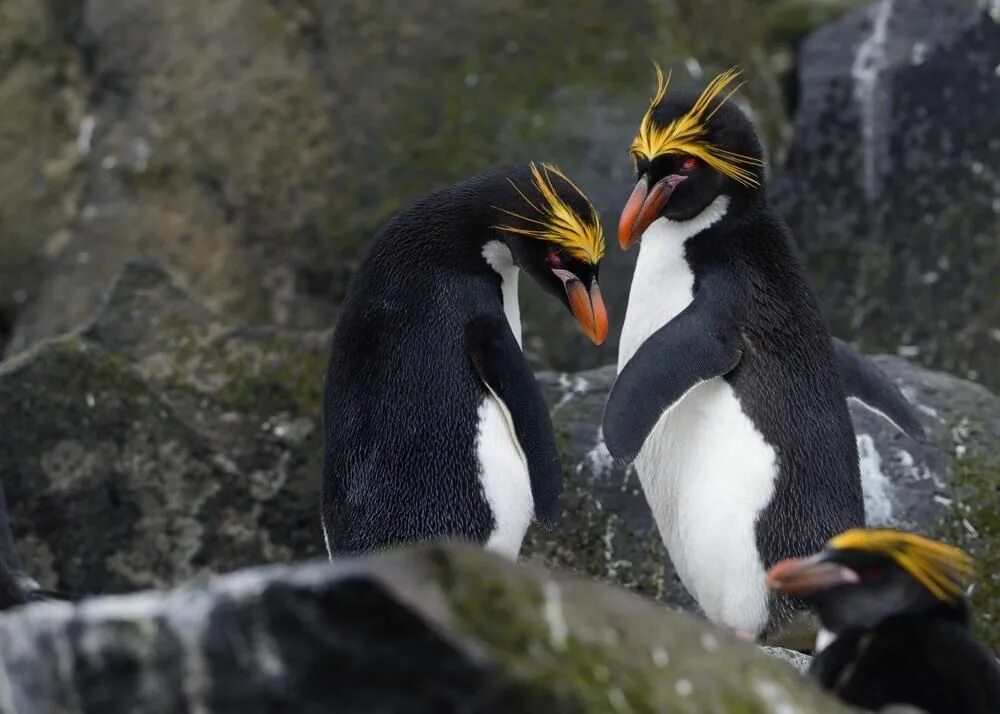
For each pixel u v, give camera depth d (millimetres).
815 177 18516
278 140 19500
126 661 5539
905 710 6324
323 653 5406
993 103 18219
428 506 9789
